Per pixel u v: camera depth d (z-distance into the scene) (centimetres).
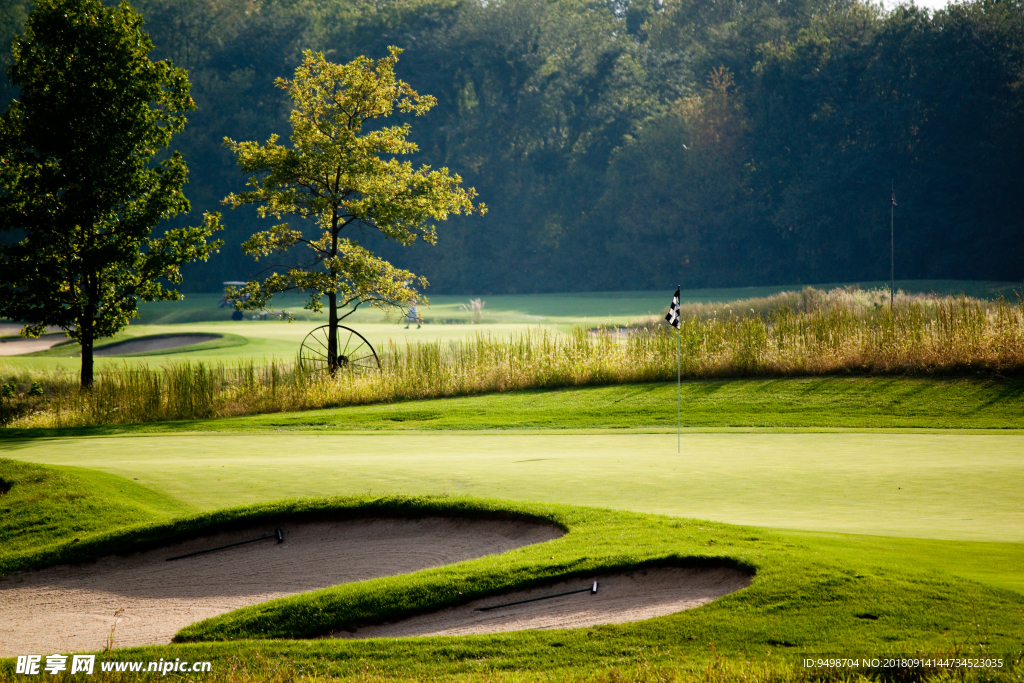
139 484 1443
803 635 715
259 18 10388
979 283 7662
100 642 895
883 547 929
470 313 6700
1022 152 8256
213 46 10200
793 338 2802
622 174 10388
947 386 2364
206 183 9969
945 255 8769
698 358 2792
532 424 2245
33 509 1293
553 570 909
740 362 2739
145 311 8294
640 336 3083
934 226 8656
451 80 10669
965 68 8362
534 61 10675
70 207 2847
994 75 8338
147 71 2989
